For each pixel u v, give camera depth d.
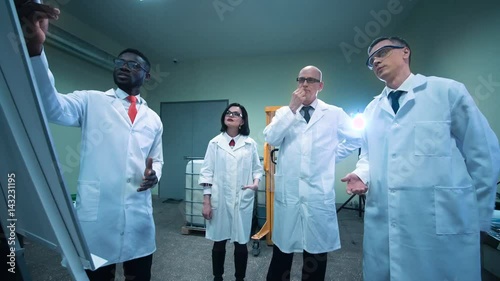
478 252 0.80
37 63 0.60
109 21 2.94
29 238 0.43
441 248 0.80
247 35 3.26
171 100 4.15
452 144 0.85
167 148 4.12
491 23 1.74
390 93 0.99
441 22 2.15
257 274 1.67
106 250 0.95
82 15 2.81
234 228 1.45
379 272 0.92
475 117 0.81
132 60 1.07
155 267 1.75
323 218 1.16
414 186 0.84
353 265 1.79
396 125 0.92
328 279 1.62
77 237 0.33
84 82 3.01
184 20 2.92
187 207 2.45
